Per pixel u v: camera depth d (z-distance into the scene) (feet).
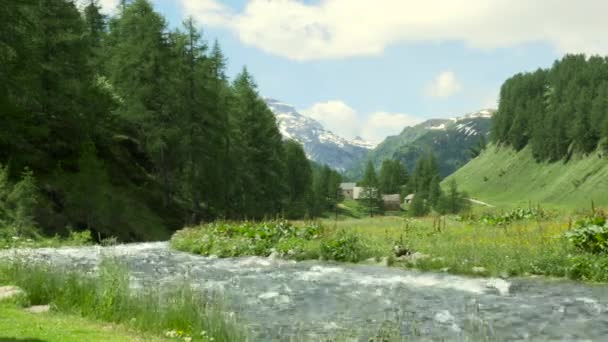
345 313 35.99
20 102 118.83
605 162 539.70
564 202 526.98
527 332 30.78
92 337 25.79
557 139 632.38
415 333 30.48
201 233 91.35
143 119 157.28
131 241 123.65
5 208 93.30
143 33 163.94
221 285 47.11
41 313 31.81
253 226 90.84
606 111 573.33
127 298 33.37
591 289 43.70
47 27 132.05
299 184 315.58
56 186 116.47
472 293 42.60
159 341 26.63
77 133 136.77
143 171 170.30
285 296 41.96
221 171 174.60
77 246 88.74
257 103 232.12
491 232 76.33
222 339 28.19
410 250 64.75
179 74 168.14
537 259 52.06
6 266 42.19
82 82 140.05
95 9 255.29
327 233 80.79
